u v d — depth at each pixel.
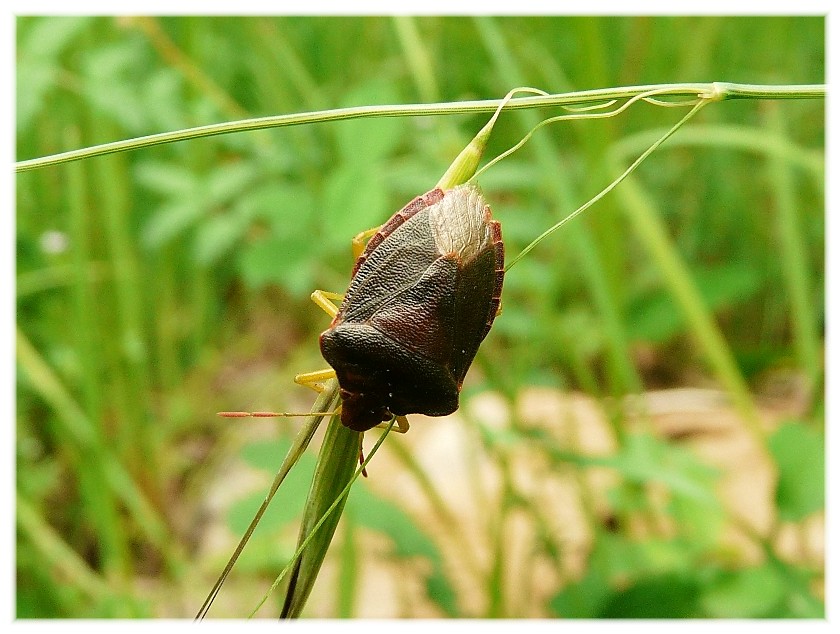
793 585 0.06
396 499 0.08
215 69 0.11
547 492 0.08
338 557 0.07
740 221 0.12
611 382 0.08
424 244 0.05
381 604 0.08
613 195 0.07
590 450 0.09
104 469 0.08
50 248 0.09
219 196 0.09
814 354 0.08
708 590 0.06
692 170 0.12
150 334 0.10
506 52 0.08
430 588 0.07
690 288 0.07
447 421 0.09
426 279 0.05
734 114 0.12
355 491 0.07
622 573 0.07
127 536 0.09
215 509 0.09
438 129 0.08
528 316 0.08
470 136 0.10
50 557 0.08
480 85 0.10
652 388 0.11
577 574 0.07
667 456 0.07
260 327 0.12
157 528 0.08
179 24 0.10
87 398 0.08
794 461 0.07
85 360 0.08
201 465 0.10
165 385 0.10
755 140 0.08
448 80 0.11
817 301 0.11
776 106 0.10
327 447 0.05
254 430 0.10
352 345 0.05
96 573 0.09
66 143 0.10
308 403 0.10
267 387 0.11
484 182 0.08
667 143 0.08
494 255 0.05
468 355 0.05
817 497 0.06
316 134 0.09
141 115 0.08
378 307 0.05
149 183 0.09
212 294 0.11
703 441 0.10
